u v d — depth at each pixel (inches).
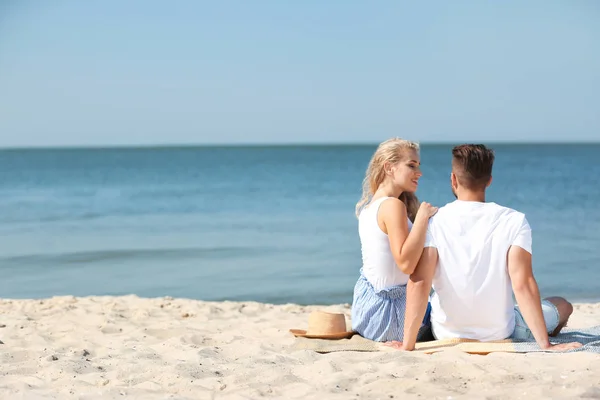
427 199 917.2
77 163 2775.6
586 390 129.3
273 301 339.9
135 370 161.5
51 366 164.7
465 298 168.4
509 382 139.2
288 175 1647.4
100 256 479.8
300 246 517.3
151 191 1168.2
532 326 163.3
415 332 171.0
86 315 253.3
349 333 195.3
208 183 1373.0
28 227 664.4
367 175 193.6
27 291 365.1
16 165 2566.4
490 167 168.7
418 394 134.3
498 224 166.7
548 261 428.5
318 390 139.2
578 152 3885.3
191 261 456.1
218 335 207.8
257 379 149.4
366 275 191.5
